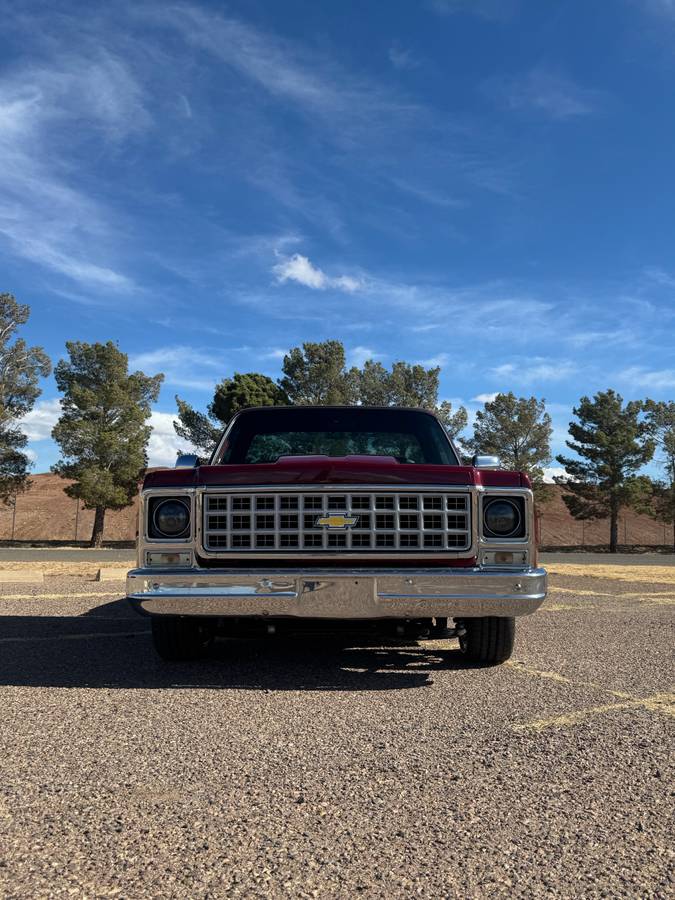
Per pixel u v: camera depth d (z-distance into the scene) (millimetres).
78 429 34781
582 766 2688
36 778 2533
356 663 4703
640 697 3760
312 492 3977
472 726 3217
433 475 4008
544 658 4863
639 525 59844
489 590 3914
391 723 3260
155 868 1873
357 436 5586
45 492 67312
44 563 16469
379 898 1734
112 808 2270
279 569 3920
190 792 2408
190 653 4633
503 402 43781
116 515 53844
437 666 4605
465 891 1767
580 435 44094
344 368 40125
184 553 4016
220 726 3193
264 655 4992
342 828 2127
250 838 2057
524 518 4059
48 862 1904
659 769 2658
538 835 2088
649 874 1861
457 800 2348
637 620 6781
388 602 3893
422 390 40625
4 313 40750
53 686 3957
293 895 1746
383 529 3977
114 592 9250
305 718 3336
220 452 5500
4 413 37406
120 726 3184
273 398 38188
